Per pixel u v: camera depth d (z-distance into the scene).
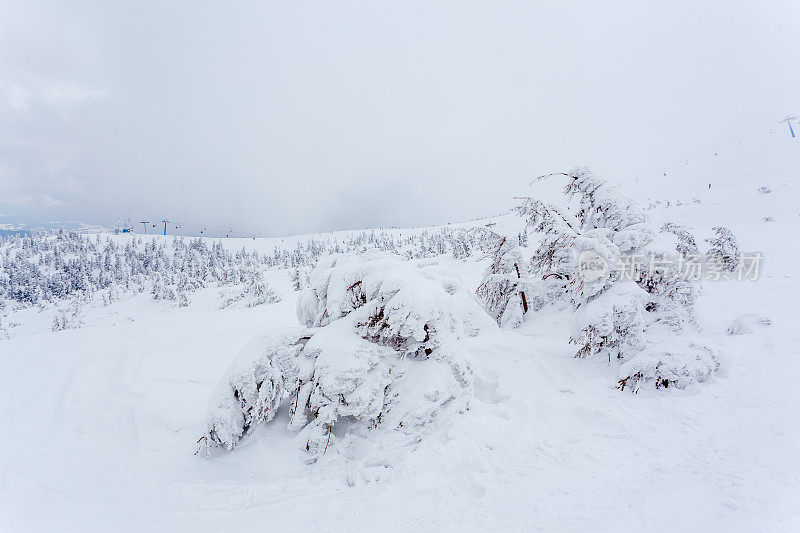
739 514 2.82
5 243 134.12
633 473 3.81
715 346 6.93
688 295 9.27
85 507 4.66
